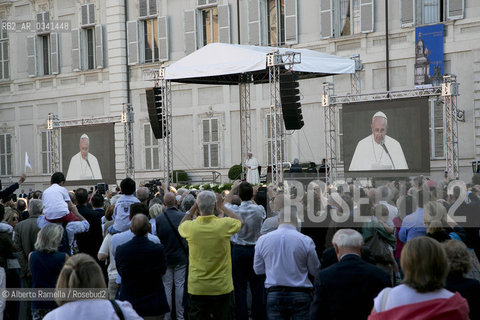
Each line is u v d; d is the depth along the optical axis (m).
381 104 33.25
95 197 20.52
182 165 54.62
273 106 34.81
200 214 14.46
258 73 38.72
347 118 34.19
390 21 44.66
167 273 17.59
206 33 53.38
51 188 18.02
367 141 33.66
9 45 64.44
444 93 31.91
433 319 7.73
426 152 31.98
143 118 56.16
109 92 57.62
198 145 53.66
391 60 44.53
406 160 32.44
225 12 51.28
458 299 7.88
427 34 42.72
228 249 14.18
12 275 17.39
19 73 64.06
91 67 59.59
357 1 46.38
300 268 12.78
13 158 64.44
